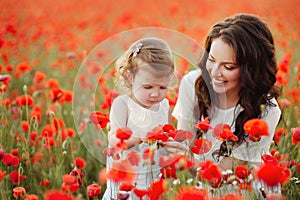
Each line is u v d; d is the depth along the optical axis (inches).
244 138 131.5
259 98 129.3
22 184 144.0
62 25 338.0
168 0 435.8
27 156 145.3
